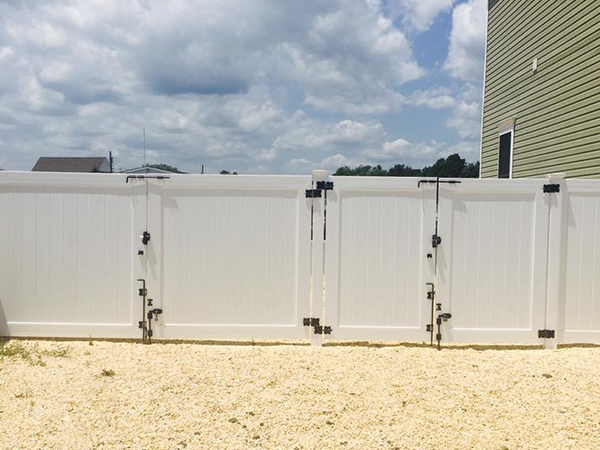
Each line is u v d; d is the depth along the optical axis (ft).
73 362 17.21
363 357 18.20
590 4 28.09
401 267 19.54
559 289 19.71
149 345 19.48
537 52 34.71
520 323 19.63
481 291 19.58
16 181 19.52
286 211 19.60
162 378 15.57
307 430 12.08
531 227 19.54
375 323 19.62
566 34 30.81
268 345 19.79
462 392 14.75
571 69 30.19
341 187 19.39
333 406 13.55
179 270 19.71
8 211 19.63
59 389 14.52
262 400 13.87
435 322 19.57
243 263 19.69
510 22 39.37
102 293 19.83
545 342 19.66
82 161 148.87
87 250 19.75
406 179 19.34
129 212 19.67
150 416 12.72
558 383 15.65
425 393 14.64
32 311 19.86
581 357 18.47
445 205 19.42
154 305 19.72
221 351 18.80
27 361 17.13
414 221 19.49
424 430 12.17
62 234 19.70
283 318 19.75
